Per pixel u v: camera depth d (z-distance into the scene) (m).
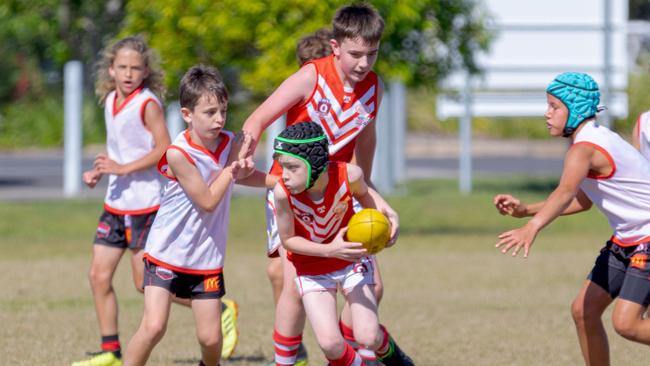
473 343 29.94
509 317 34.50
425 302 37.75
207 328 22.11
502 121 163.38
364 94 22.56
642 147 24.00
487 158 130.75
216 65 57.59
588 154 21.17
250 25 53.84
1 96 140.88
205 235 21.94
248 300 38.19
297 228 20.66
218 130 21.28
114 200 26.95
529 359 27.61
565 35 86.62
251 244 56.44
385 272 46.00
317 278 20.91
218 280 22.22
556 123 21.69
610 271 21.94
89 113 133.62
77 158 77.94
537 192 82.56
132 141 26.91
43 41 129.12
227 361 27.70
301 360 25.59
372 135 23.48
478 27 61.03
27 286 41.31
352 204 21.11
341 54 21.67
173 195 21.84
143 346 21.78
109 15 112.88
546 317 34.53
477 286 41.94
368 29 21.28
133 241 26.84
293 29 53.19
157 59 27.55
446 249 54.56
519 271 46.47
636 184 21.34
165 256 21.92
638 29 93.06
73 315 34.56
